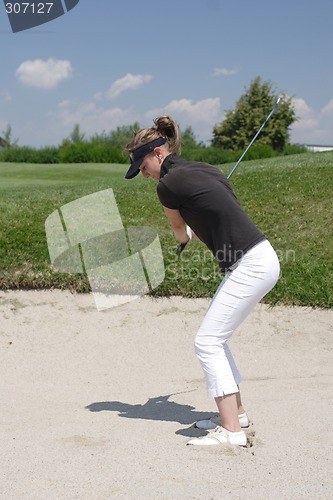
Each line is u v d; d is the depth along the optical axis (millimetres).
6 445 3559
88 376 5648
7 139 36156
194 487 2943
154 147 3605
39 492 2904
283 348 6184
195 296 6676
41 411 4512
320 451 3400
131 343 6203
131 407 4598
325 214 8523
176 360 5977
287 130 36156
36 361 5941
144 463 3211
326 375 5488
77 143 30656
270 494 2891
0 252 7160
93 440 3592
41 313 6504
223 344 3580
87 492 2895
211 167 3559
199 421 3910
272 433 3732
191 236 3812
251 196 9484
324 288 6727
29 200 9719
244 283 3457
